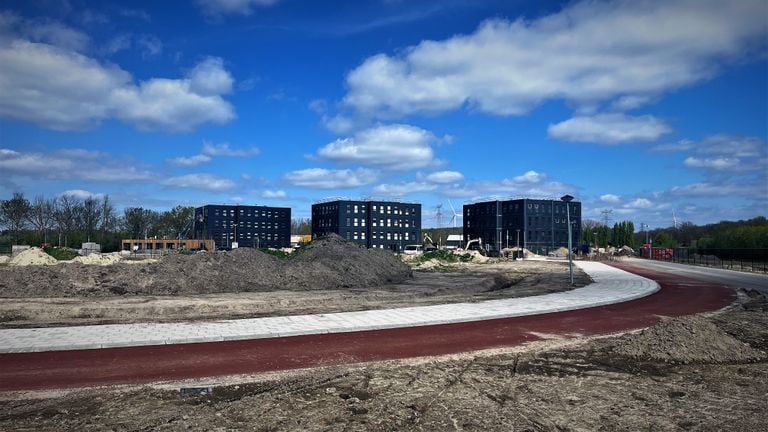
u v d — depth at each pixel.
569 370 9.10
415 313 15.65
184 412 6.74
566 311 17.03
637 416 6.69
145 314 15.55
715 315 16.22
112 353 10.38
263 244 121.12
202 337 11.64
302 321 14.01
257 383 8.23
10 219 79.44
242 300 17.78
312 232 113.38
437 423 6.36
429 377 8.55
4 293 18.75
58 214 86.25
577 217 104.75
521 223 100.12
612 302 19.47
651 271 42.34
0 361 9.67
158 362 9.64
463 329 13.35
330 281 24.36
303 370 9.10
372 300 19.45
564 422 6.45
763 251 49.28
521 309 16.72
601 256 83.25
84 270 20.81
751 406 7.14
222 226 117.88
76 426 6.24
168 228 122.75
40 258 35.59
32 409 6.95
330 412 6.73
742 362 9.82
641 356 10.10
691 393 7.74
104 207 94.12
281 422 6.34
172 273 21.58
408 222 107.50
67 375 8.75
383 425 6.26
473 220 111.06
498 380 8.38
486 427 6.24
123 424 6.28
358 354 10.45
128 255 58.75
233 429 6.09
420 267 41.84
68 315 14.92
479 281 28.48
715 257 60.44
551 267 47.47
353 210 104.19
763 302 20.62
